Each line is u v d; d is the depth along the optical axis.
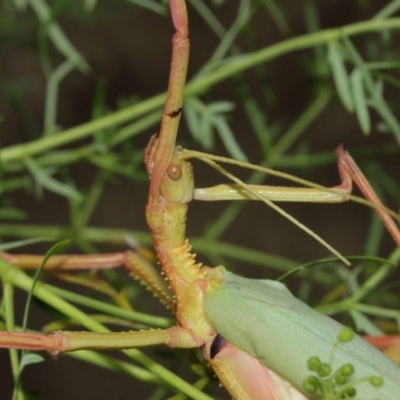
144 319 0.25
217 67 0.31
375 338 0.25
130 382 0.56
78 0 0.38
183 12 0.22
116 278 0.30
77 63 0.30
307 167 0.34
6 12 0.37
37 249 0.49
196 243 0.33
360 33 0.31
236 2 0.53
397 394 0.22
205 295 0.23
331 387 0.21
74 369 0.56
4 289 0.24
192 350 0.24
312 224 0.58
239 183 0.23
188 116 0.30
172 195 0.23
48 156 0.32
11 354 0.24
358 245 0.57
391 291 0.52
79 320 0.24
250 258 0.33
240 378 0.23
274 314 0.23
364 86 0.29
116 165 0.32
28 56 0.51
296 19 0.52
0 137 0.51
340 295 0.29
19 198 0.53
